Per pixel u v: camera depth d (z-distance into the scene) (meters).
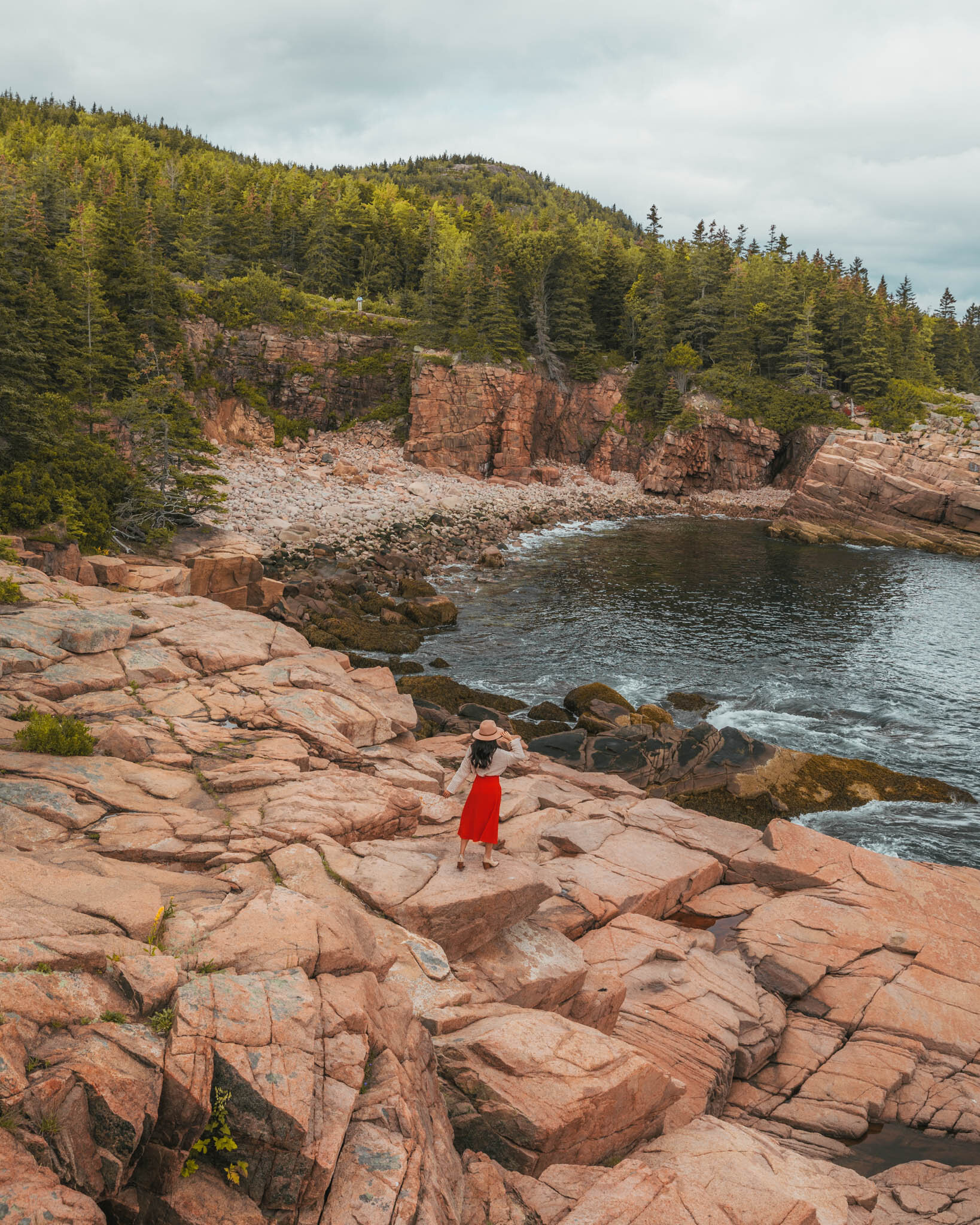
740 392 90.31
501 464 82.94
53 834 8.40
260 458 69.56
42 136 146.12
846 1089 9.88
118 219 69.06
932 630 37.66
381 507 59.16
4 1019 4.20
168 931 6.00
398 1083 5.44
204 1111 4.38
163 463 35.97
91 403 47.53
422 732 20.47
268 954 5.87
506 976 8.51
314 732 13.49
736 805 18.33
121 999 4.89
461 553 51.66
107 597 19.52
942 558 60.69
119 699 13.71
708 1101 9.01
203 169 138.38
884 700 27.59
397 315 97.94
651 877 13.28
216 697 14.50
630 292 103.50
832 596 44.91
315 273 107.00
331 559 44.41
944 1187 8.30
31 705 12.67
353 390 87.12
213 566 31.52
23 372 31.88
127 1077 4.23
